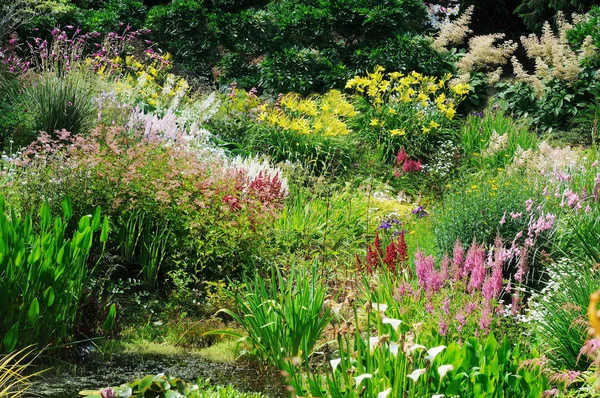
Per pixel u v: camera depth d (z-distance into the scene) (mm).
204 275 7395
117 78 13117
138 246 7613
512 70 19344
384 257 6266
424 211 9859
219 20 17094
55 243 5371
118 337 6281
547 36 15602
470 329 4773
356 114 13883
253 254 7367
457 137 13938
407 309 5215
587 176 9070
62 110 10094
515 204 7762
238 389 5352
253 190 7754
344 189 10844
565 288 5699
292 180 10281
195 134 10820
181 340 6375
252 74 17266
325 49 16812
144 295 7160
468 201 8180
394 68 16156
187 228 7258
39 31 15711
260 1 19875
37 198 6953
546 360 4199
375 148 13234
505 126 13742
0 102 10914
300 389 4453
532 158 10125
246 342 6336
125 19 17844
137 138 9070
